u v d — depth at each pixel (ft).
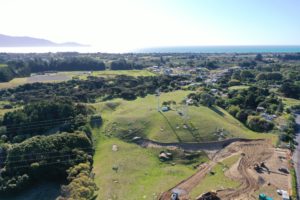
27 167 229.66
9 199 212.64
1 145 258.98
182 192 198.90
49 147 242.78
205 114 330.13
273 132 316.60
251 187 201.16
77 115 313.53
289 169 229.04
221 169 232.94
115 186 209.36
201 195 188.03
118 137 290.15
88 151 261.24
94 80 536.83
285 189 198.90
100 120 318.86
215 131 294.25
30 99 409.90
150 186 209.26
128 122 309.63
